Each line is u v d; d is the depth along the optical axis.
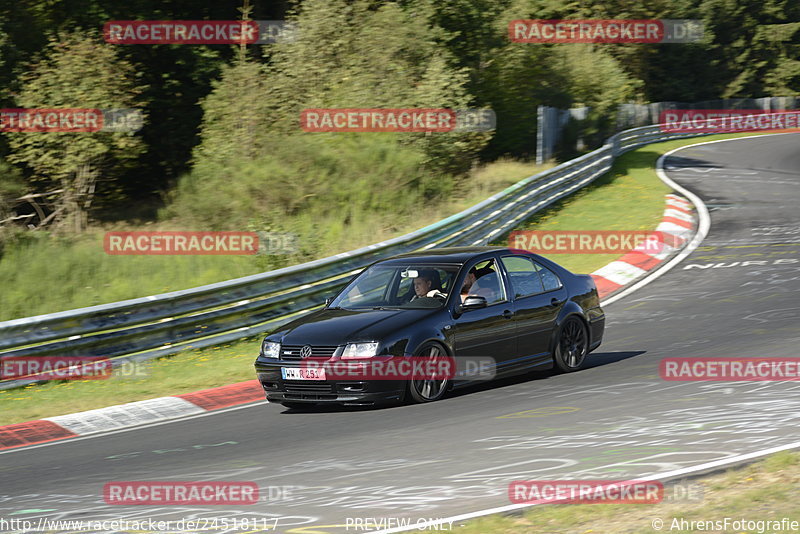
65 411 38.91
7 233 81.62
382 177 83.38
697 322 48.47
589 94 137.75
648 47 199.12
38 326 44.94
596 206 88.44
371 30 101.62
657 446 25.45
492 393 35.62
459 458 26.11
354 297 38.19
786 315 47.94
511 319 37.00
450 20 117.06
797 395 30.81
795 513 18.28
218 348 50.97
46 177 95.31
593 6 174.75
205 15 123.50
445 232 67.75
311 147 83.81
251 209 81.38
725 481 21.02
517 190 79.88
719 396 31.66
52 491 26.52
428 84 95.38
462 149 95.19
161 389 41.81
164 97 114.44
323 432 31.50
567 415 30.61
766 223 80.06
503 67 120.31
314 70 99.44
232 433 33.03
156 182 115.81
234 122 97.50
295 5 111.44
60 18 106.31
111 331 49.72
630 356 41.50
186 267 69.56
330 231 74.50
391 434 30.05
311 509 22.25
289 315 54.84
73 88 90.88
